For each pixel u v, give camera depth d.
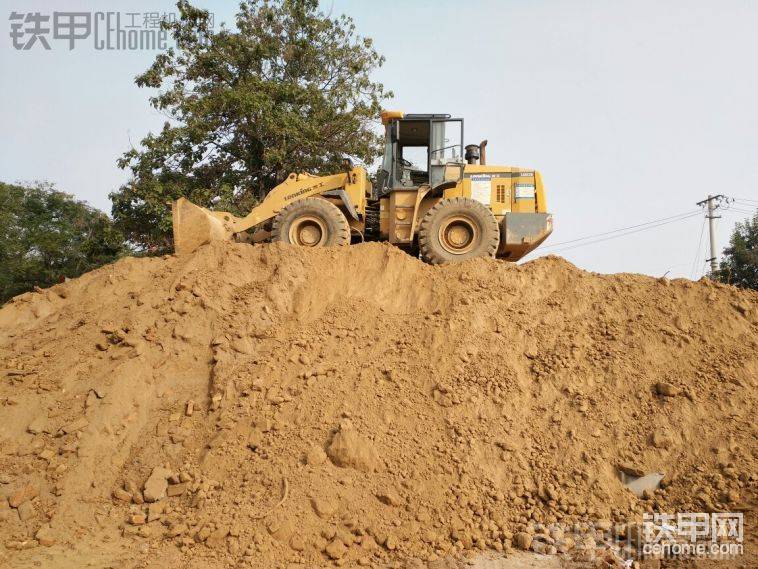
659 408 7.06
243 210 18.00
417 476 6.14
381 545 5.57
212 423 6.73
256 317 7.95
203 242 9.56
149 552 5.44
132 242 17.89
